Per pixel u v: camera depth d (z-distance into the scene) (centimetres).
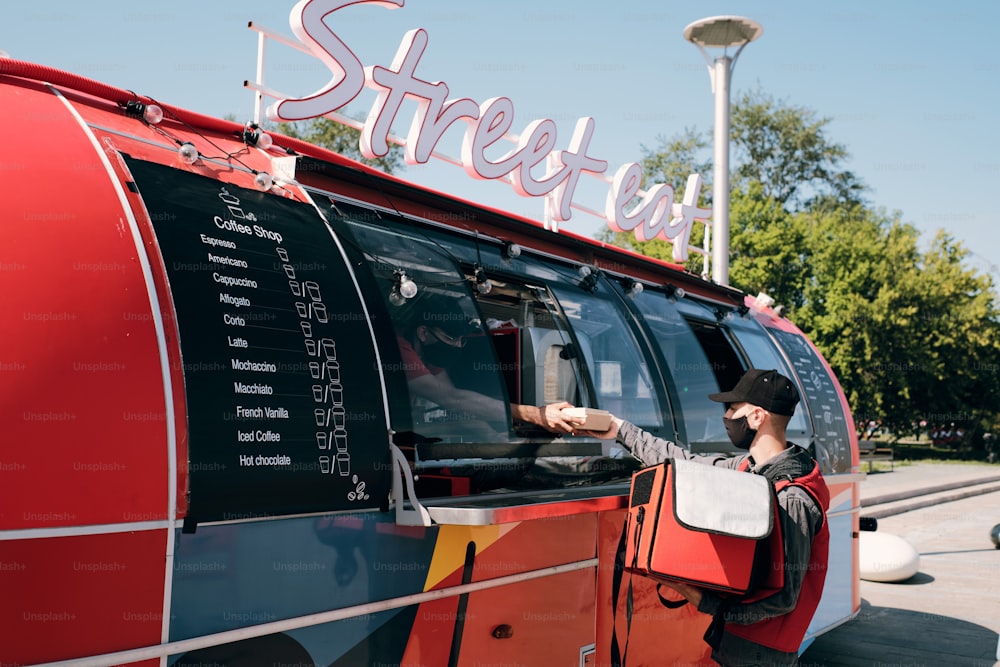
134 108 241
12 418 170
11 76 223
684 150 3309
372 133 363
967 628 663
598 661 326
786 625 264
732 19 935
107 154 215
